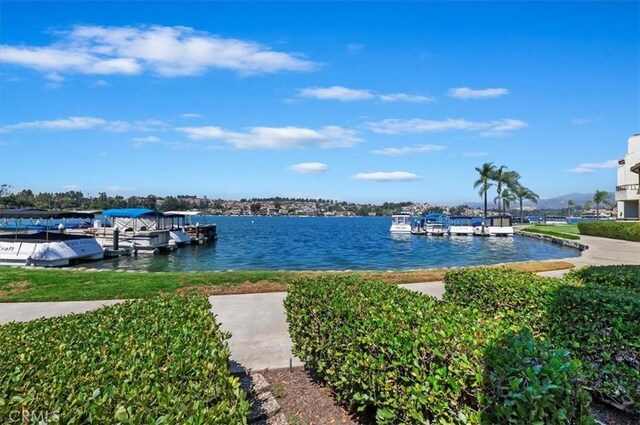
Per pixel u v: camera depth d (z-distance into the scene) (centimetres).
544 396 232
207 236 4450
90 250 2648
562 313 467
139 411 204
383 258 2936
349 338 392
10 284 1110
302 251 3516
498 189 6159
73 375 249
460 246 3872
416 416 298
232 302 944
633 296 448
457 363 282
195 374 263
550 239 3919
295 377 508
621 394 399
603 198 8744
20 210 2517
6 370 260
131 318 403
